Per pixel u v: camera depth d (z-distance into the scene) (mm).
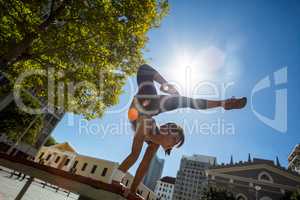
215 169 44281
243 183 41188
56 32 6707
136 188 1579
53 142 63531
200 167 132125
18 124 19438
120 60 8125
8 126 18859
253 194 39594
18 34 6660
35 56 7055
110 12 6910
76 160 40625
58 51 7074
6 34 6441
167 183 152500
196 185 126125
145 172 1640
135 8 7262
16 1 6098
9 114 18500
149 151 1748
